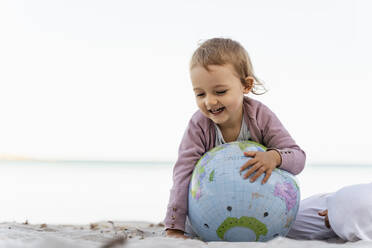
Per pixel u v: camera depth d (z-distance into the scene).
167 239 2.15
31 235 2.23
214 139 2.69
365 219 2.34
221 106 2.49
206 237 2.38
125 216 5.46
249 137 2.70
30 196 7.61
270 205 2.24
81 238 2.41
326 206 2.74
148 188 9.43
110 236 2.53
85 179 11.83
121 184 10.38
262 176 2.28
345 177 12.94
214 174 2.30
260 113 2.69
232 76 2.49
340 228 2.46
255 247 1.95
